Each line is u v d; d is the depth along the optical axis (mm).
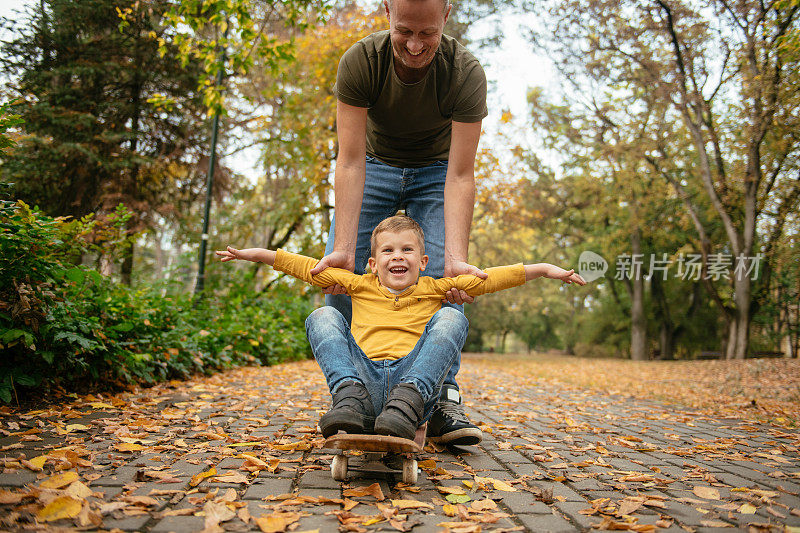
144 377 4527
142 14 11836
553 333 44812
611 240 25844
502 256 30000
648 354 27422
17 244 3256
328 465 2361
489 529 1644
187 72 14492
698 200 21625
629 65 17422
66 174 13312
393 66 2518
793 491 2244
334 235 2715
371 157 3045
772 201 17141
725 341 18719
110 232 6398
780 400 6926
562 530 1649
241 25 7016
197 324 6836
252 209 16547
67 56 13891
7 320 3303
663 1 15031
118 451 2424
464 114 2654
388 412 1919
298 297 13281
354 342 2340
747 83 14406
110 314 4383
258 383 5812
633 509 1842
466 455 2748
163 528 1514
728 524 1744
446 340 2209
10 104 3178
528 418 4305
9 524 1436
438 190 3012
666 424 4414
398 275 2465
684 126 19906
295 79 14336
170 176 15820
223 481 2016
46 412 3209
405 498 1925
